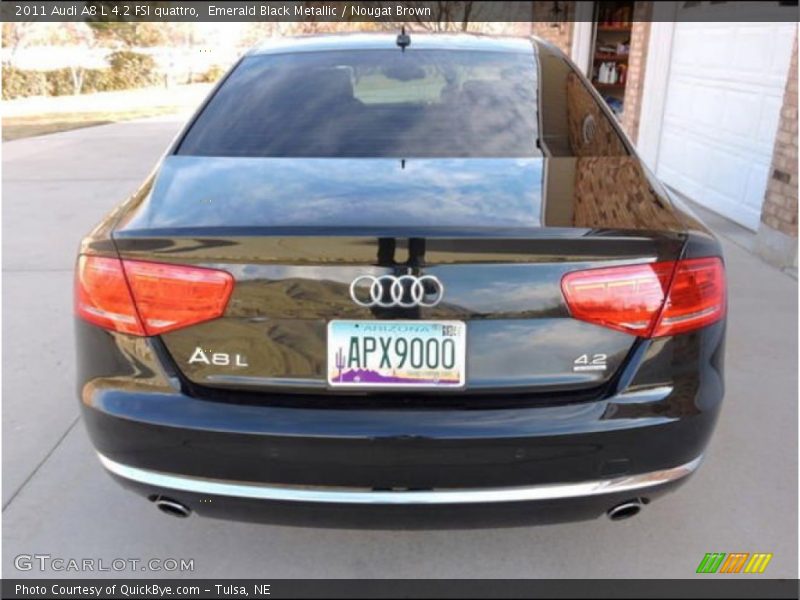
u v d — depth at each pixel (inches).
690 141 276.7
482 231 65.1
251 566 86.2
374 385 67.0
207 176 82.0
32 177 324.5
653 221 72.0
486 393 67.2
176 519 93.6
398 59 104.7
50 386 127.0
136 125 532.7
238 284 66.3
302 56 107.3
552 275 65.5
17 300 169.2
